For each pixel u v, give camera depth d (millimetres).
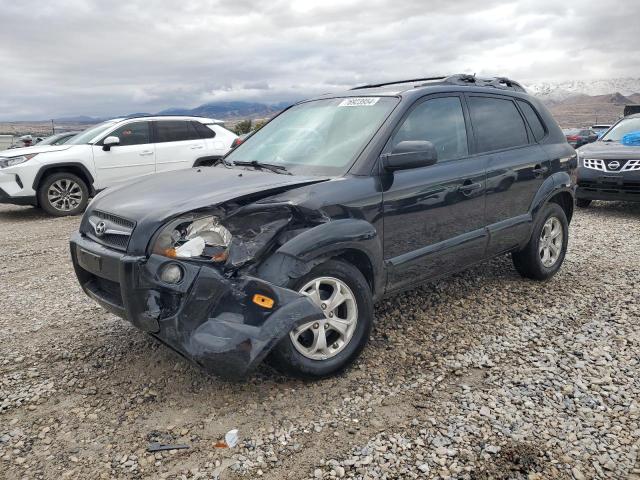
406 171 3795
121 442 2781
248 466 2564
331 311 3312
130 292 2945
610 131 10078
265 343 2811
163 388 3311
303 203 3182
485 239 4375
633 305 4539
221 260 2924
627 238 7074
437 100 4203
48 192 10047
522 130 4957
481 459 2562
